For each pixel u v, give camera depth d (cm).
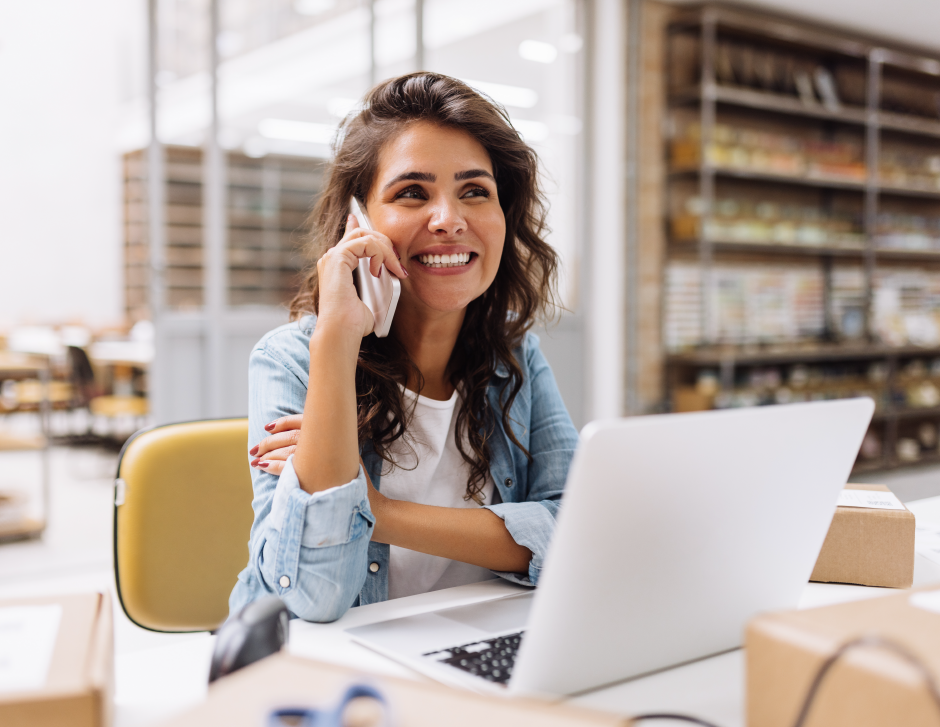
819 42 478
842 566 104
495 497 121
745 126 487
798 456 70
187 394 368
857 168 506
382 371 111
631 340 456
